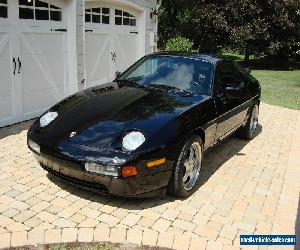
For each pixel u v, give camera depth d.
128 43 10.62
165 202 4.09
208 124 4.50
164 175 3.78
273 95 12.80
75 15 7.88
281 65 26.94
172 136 3.81
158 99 4.45
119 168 3.47
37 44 7.14
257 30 23.03
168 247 3.31
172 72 5.09
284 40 24.28
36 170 4.68
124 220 3.67
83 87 8.63
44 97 7.51
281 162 5.69
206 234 3.54
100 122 3.92
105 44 9.54
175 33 28.14
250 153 6.05
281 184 4.84
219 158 5.71
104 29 9.38
